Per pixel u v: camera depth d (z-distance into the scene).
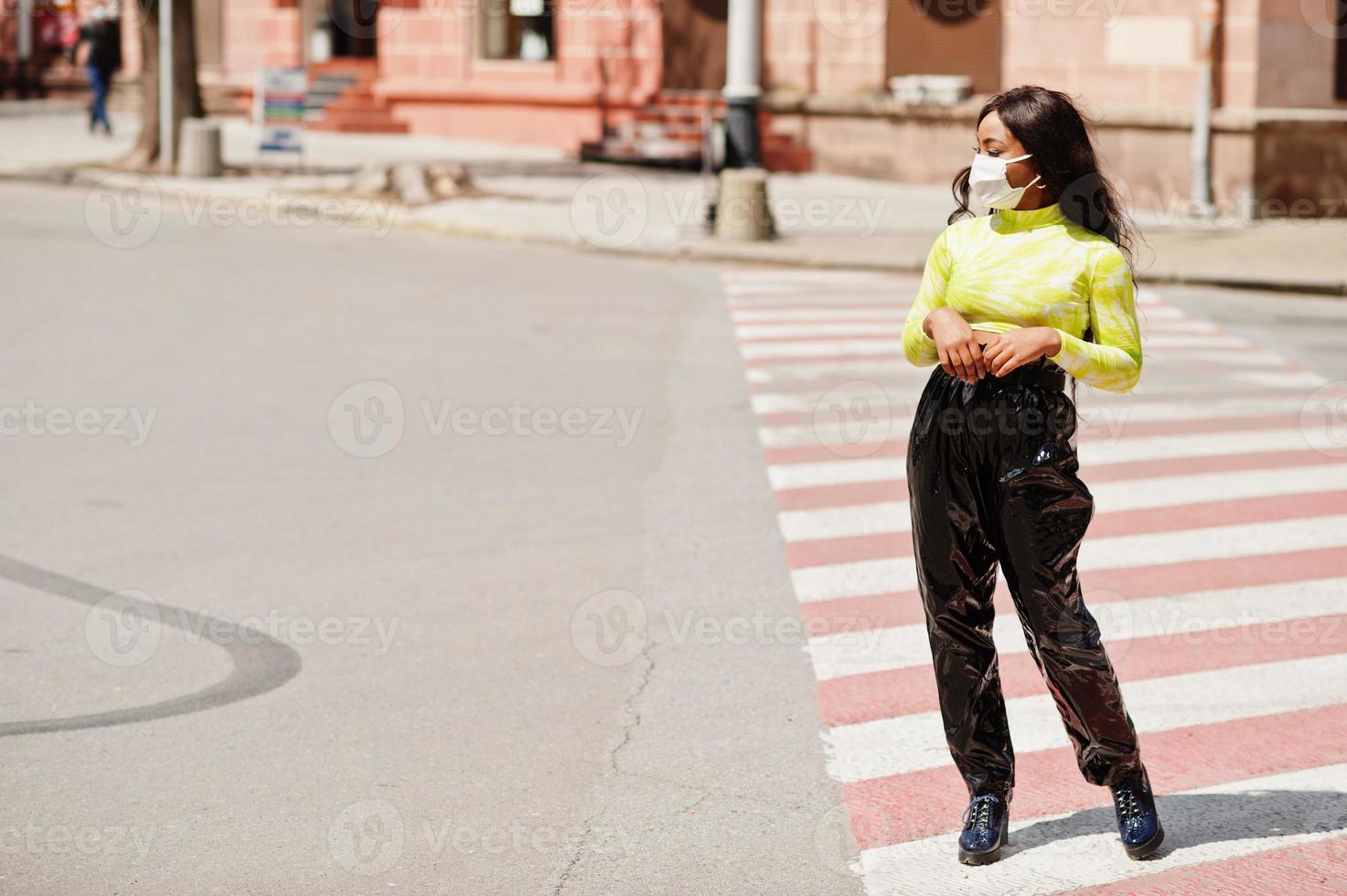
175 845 5.31
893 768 6.02
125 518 9.52
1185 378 14.43
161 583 8.30
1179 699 6.73
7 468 10.66
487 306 17.41
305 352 14.65
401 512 9.74
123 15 41.94
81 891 4.97
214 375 13.62
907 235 24.16
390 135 37.19
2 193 26.64
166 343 14.90
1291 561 8.84
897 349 15.60
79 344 14.75
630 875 5.11
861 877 5.10
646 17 33.47
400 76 37.25
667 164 32.41
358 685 6.88
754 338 16.05
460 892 4.99
